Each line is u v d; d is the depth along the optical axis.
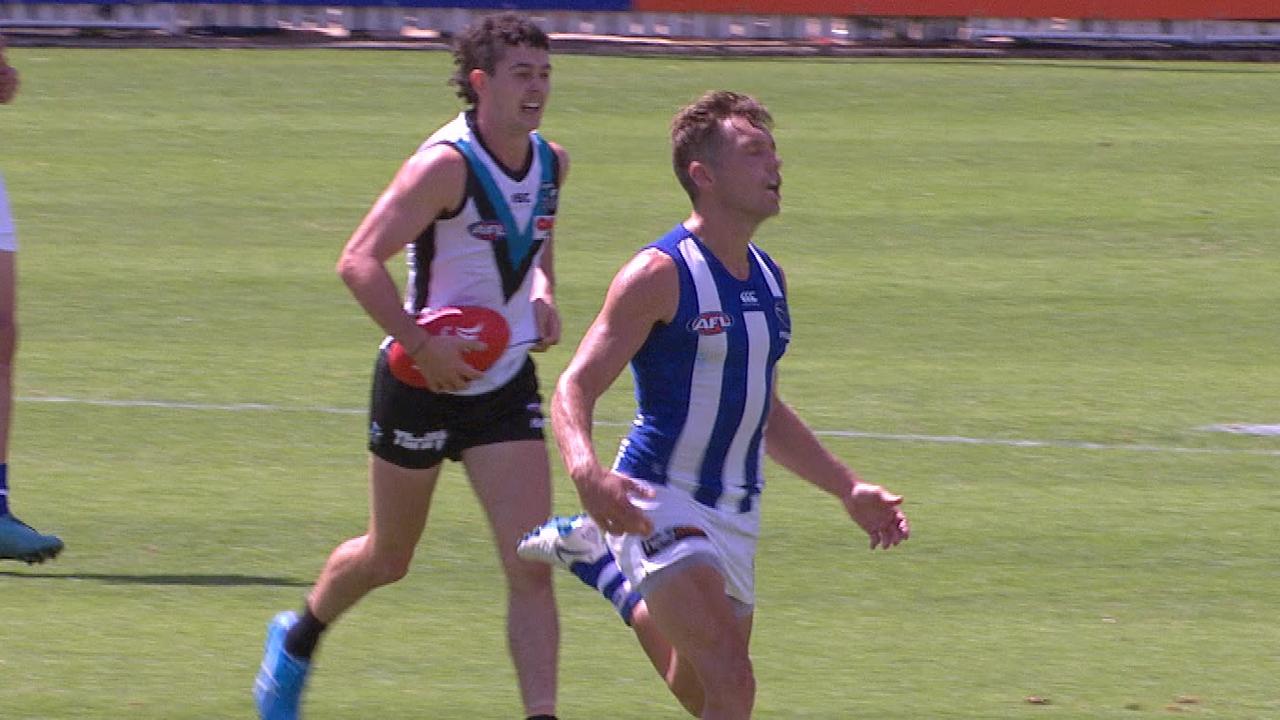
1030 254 46.41
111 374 36.75
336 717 20.55
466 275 19.11
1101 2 69.56
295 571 25.98
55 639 23.00
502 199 18.98
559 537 17.67
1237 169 54.09
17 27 70.75
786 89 62.78
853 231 48.03
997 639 23.55
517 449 19.09
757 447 17.19
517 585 18.81
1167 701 21.44
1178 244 47.38
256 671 22.02
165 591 25.02
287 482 30.38
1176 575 26.31
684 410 16.75
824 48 69.25
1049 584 25.83
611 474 15.89
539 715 18.23
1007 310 41.94
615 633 23.86
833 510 29.22
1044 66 67.25
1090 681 22.05
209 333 39.75
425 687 21.58
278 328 40.22
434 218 18.84
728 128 16.59
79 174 52.47
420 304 19.34
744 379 16.80
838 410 34.91
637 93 61.78
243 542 27.23
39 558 24.84
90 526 27.86
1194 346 39.62
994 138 57.28
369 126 57.78
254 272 44.28
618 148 55.31
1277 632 24.00
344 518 28.48
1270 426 34.34
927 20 71.19
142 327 40.09
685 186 16.91
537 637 18.58
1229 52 70.06
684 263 16.59
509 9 70.88
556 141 55.94
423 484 19.34
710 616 16.38
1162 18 69.88
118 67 65.06
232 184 51.69
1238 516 29.17
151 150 54.94
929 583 25.78
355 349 38.91
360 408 34.94
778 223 48.56
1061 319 41.31
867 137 57.16
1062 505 29.61
